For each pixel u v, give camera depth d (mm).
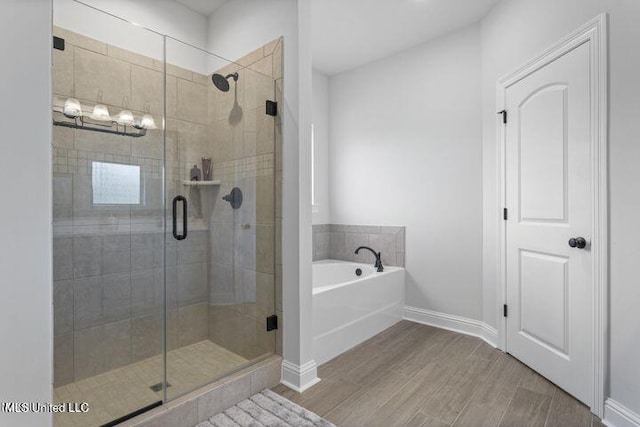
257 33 2309
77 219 1955
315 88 3844
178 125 2307
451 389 2027
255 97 2234
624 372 1596
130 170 2135
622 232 1604
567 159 1942
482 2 2617
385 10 2730
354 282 2713
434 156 3178
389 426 1683
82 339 1950
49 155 655
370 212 3648
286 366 2109
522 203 2314
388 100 3504
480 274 2898
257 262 2238
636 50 1533
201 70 2400
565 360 1958
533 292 2223
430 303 3215
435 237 3178
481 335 2867
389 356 2506
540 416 1749
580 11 1827
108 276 2043
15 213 613
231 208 2322
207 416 1754
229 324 2322
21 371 619
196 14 2693
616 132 1625
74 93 1971
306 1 2094
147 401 1691
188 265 2336
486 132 2770
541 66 2131
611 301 1659
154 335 2195
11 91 610
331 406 1858
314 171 3850
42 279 645
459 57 3012
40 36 649
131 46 2203
